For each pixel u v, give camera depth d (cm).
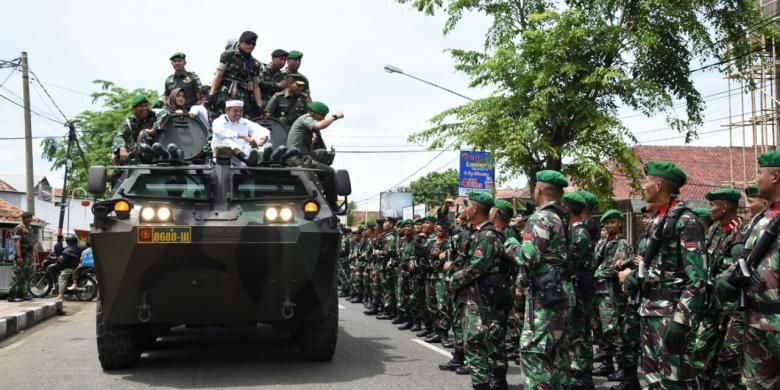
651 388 528
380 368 832
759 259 459
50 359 897
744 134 1925
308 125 927
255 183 811
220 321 779
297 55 1127
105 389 710
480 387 681
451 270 801
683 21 1600
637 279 539
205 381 751
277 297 766
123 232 706
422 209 3519
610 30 1616
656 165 542
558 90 1642
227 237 717
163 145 902
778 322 446
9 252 2116
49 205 4253
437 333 1079
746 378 471
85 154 3431
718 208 684
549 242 546
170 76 1093
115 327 784
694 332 511
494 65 1658
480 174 1748
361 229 1844
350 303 1814
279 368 827
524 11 1781
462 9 1773
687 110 1739
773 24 1738
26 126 2461
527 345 550
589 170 1586
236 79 1047
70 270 1806
